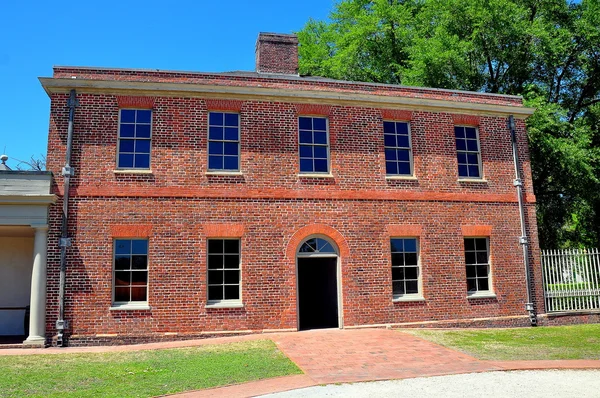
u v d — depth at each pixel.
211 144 15.91
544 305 17.80
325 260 17.36
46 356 12.45
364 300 16.12
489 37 26.66
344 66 31.20
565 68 28.20
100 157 15.02
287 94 16.33
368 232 16.48
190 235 15.16
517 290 17.62
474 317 17.02
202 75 16.16
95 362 11.71
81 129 15.05
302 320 18.44
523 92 27.30
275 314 15.38
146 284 14.85
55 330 14.04
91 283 14.40
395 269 16.77
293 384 9.52
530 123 23.91
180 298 14.83
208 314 14.94
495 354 12.32
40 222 14.11
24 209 14.11
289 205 15.98
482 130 18.31
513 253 17.84
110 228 14.73
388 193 16.86
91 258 14.51
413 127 17.61
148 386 9.52
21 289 16.75
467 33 27.94
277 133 16.28
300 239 15.88
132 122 15.52
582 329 16.47
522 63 27.27
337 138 16.75
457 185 17.64
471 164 18.17
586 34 26.48
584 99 29.73
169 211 15.15
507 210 18.05
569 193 27.34
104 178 14.92
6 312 16.62
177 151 15.48
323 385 9.44
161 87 15.48
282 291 15.52
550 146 23.56
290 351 12.56
